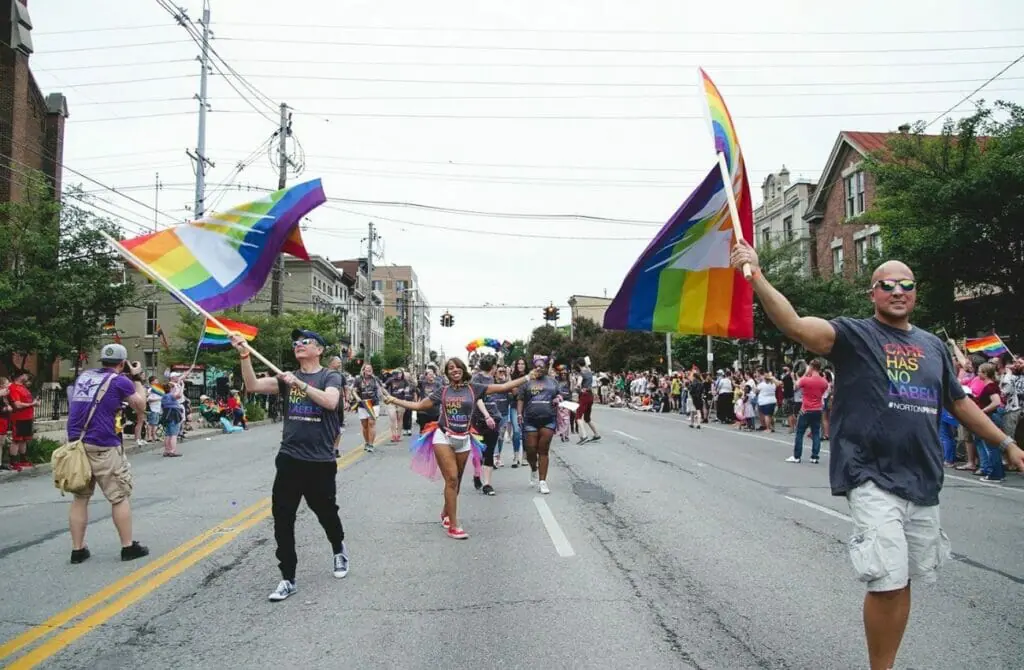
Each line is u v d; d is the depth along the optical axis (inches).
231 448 716.7
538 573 243.9
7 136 1095.0
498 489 421.7
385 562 260.1
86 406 264.8
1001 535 303.1
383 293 4958.2
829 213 1374.3
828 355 151.8
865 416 144.3
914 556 145.6
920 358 146.6
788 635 185.9
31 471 554.9
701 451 628.7
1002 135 658.8
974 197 636.1
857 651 175.3
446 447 301.7
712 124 193.0
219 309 248.2
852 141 1273.4
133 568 256.2
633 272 212.8
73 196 828.6
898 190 706.2
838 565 252.7
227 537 303.3
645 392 1509.6
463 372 307.1
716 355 1673.2
